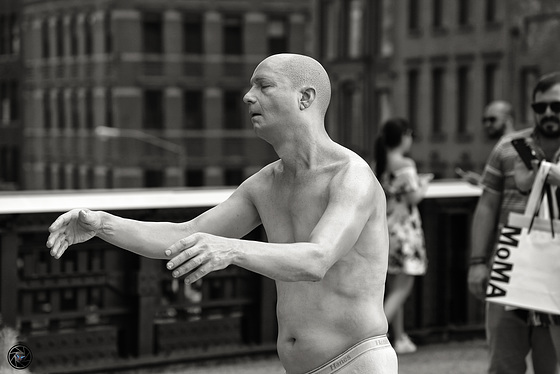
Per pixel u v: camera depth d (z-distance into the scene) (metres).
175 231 3.84
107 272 7.66
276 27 43.69
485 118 9.24
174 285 8.00
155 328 7.83
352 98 40.31
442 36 36.41
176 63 42.84
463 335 9.21
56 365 7.46
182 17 42.88
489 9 34.25
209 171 42.97
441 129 37.03
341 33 40.91
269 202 3.84
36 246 7.38
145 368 7.71
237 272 8.24
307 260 3.30
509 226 5.70
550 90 5.78
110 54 41.06
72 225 3.70
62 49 40.56
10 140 38.97
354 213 3.53
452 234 9.20
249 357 8.12
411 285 8.35
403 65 38.19
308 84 3.64
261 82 3.64
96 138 40.75
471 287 6.24
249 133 44.38
